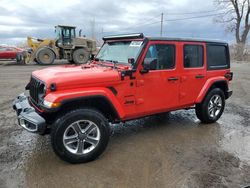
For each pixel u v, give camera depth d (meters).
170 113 6.18
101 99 3.72
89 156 3.64
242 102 7.52
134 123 5.41
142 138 4.61
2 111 6.06
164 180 3.25
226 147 4.27
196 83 4.95
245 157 3.91
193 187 3.11
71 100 3.40
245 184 3.18
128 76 3.98
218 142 4.47
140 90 4.16
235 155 3.97
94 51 19.38
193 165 3.64
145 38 4.12
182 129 5.09
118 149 4.13
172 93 4.61
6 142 4.32
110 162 3.70
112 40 4.80
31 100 3.97
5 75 12.21
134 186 3.12
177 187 3.11
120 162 3.70
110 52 4.74
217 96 5.42
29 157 3.80
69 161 3.57
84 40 18.80
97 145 3.69
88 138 3.63
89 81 3.62
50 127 3.58
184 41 4.65
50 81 3.40
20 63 18.48
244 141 4.54
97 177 3.30
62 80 3.44
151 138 4.61
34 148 4.11
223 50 5.46
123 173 3.40
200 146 4.29
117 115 3.93
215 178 3.30
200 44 4.93
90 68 4.18
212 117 5.40
